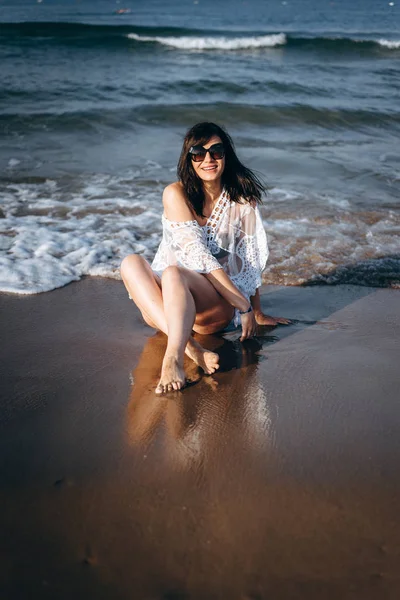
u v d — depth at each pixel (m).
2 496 2.14
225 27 36.16
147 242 5.15
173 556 1.87
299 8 62.03
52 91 11.70
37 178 6.91
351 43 19.84
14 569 1.82
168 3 72.50
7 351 3.34
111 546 1.91
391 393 2.89
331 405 2.78
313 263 4.70
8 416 2.68
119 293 4.21
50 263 4.64
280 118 10.33
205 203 3.42
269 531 1.98
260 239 3.55
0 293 4.15
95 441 2.49
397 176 7.20
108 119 9.87
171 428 2.59
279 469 2.30
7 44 18.06
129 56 17.25
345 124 10.09
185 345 3.00
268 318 3.73
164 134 9.24
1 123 9.41
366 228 5.47
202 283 3.31
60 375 3.08
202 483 2.22
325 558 1.87
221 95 12.04
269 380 3.04
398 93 12.48
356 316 3.83
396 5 66.31
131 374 3.10
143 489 2.18
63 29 21.39
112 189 6.59
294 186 6.76
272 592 1.75
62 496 2.14
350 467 2.32
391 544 1.93
